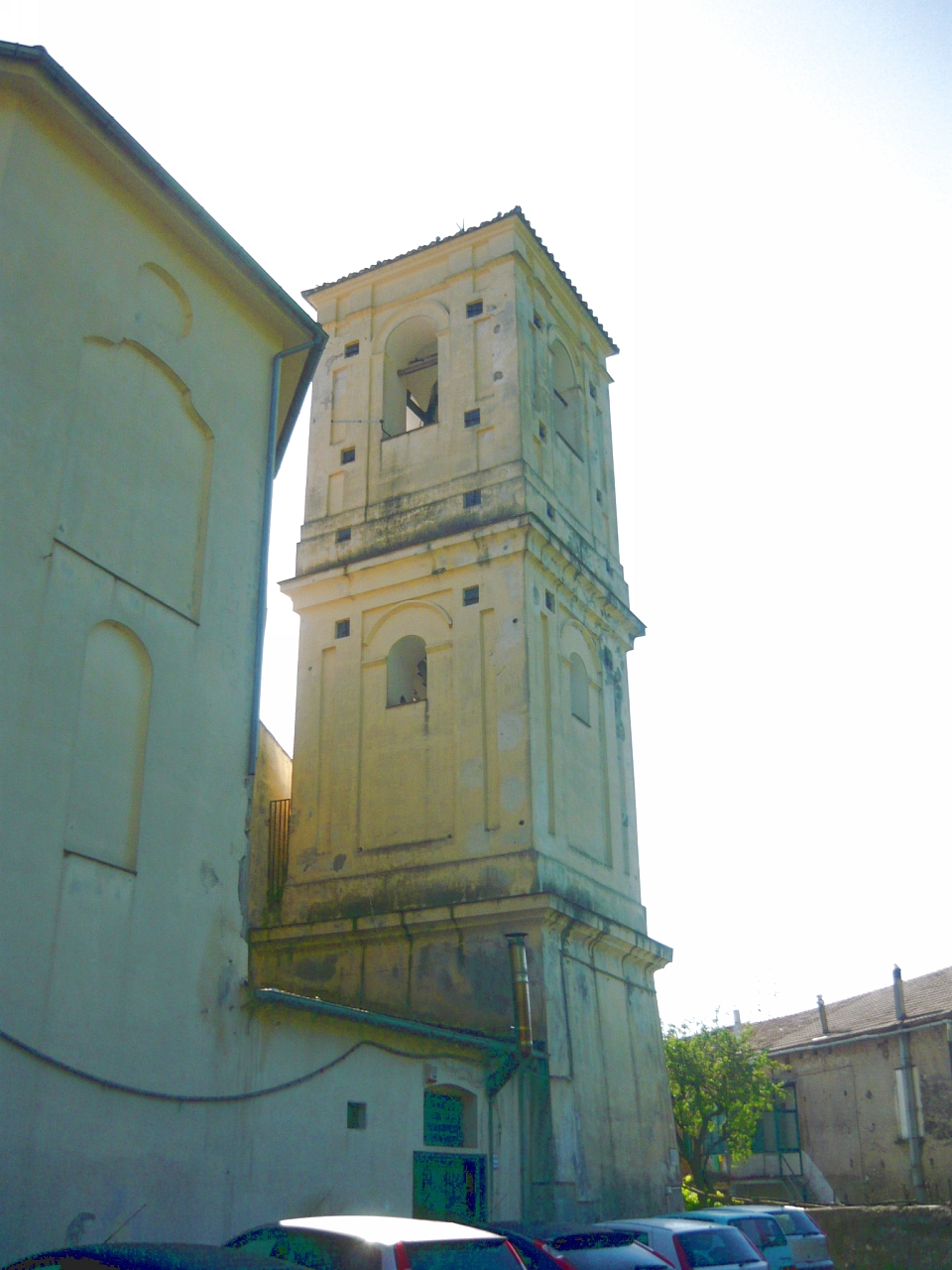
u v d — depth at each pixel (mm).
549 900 21266
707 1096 34312
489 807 22812
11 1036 11336
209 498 16000
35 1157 11250
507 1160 18984
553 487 26766
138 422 15047
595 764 25797
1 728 12047
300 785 25062
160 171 15359
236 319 17391
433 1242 8797
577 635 26359
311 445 28406
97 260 14750
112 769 13453
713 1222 15195
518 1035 19969
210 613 15531
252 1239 9617
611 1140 21812
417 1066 17234
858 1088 38156
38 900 11992
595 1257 11852
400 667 25797
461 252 28641
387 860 23422
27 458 13086
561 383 29922
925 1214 23234
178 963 13516
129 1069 12508
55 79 13977
